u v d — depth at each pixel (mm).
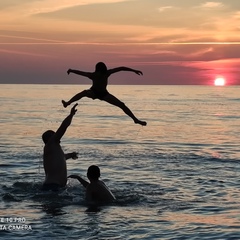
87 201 16328
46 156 17891
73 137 39719
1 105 94688
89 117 67812
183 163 25406
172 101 135875
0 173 21656
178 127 52625
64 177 17891
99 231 12930
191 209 15445
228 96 199000
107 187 17484
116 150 30938
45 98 139875
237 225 13594
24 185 18641
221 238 12359
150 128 50656
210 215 14703
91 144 34625
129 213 14867
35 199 16547
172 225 13562
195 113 80750
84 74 13930
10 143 34562
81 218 14242
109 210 15211
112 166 24047
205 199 16906
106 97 13828
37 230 12992
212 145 35219
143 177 21031
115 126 52312
